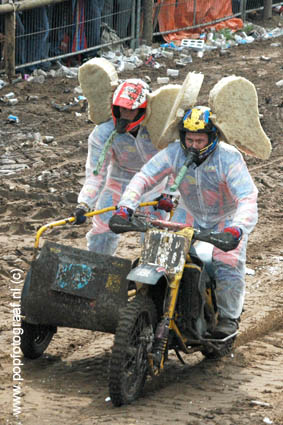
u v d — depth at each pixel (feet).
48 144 69.31
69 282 29.58
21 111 78.23
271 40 114.52
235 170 30.66
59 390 29.68
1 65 89.25
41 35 91.30
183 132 30.68
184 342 29.81
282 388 29.94
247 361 33.17
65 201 55.26
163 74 94.99
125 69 96.27
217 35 112.78
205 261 31.60
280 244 50.19
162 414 27.07
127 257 46.32
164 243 29.14
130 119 33.99
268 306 40.16
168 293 28.66
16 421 26.58
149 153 35.22
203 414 27.02
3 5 85.46
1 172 61.21
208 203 31.99
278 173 64.85
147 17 104.78
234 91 30.63
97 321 29.60
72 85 88.84
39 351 32.86
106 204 36.55
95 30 97.71
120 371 26.96
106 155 34.83
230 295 32.42
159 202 32.96
